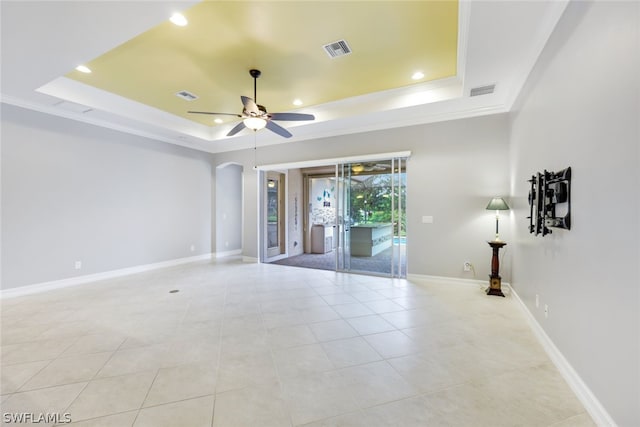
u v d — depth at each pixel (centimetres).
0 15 217
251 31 281
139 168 552
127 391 188
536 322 272
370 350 242
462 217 441
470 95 375
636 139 130
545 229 240
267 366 219
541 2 210
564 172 204
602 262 158
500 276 417
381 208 514
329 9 249
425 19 264
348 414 167
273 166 622
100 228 491
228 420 162
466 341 258
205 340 262
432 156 459
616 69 145
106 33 244
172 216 618
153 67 353
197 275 525
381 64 347
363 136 515
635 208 131
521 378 202
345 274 530
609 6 152
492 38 252
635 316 131
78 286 447
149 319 313
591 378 168
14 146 392
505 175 413
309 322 304
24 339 263
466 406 173
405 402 177
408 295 396
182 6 213
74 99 398
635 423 130
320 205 895
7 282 388
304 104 475
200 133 596
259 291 421
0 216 381
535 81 277
